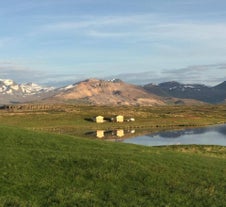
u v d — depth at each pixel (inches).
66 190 1341.0
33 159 1617.9
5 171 1445.6
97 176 1496.1
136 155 1913.1
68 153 1781.5
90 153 1838.1
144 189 1422.2
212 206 1316.4
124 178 1510.8
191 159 2057.1
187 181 1571.1
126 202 1291.8
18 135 2153.1
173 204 1310.3
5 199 1208.8
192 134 7647.6
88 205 1240.8
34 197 1264.8
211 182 1593.3
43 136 2246.6
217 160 2193.7
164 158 1937.7
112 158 1748.3
